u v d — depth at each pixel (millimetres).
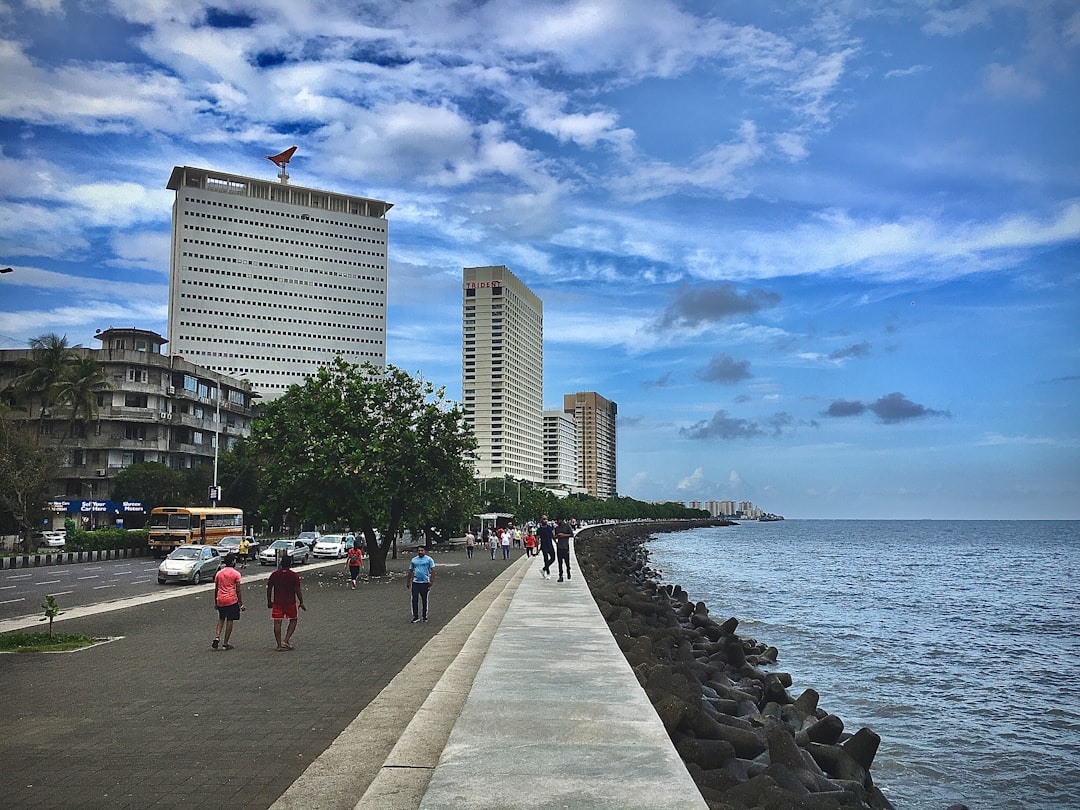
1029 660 27000
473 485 42781
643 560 82875
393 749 8055
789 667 25344
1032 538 192250
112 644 16547
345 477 36875
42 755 8469
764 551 115375
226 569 15992
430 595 27766
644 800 5676
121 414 75875
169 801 7074
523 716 8180
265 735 9273
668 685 13469
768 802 8188
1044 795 13930
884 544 147000
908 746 16703
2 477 52500
